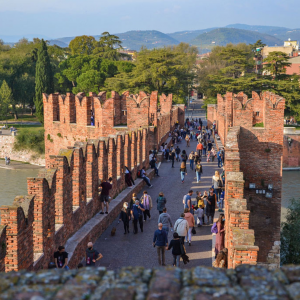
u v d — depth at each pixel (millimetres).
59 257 15305
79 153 19938
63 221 17656
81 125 46938
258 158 29188
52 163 17375
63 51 165625
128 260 18531
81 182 20531
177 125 73938
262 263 29734
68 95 47656
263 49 156125
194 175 38844
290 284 4176
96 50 153750
